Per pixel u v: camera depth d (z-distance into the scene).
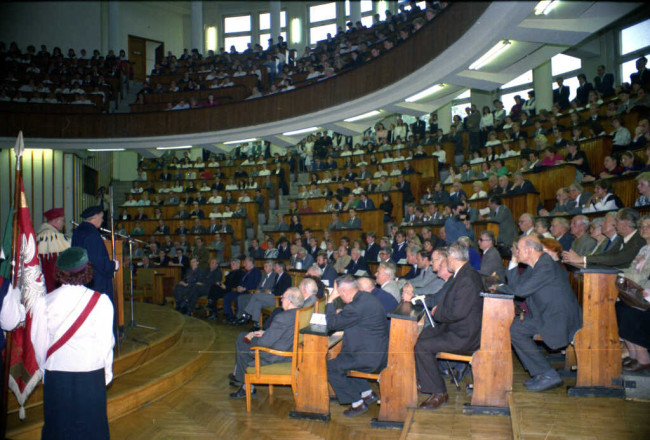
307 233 9.58
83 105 13.76
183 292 9.16
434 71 8.38
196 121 13.38
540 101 11.45
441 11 7.86
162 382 4.44
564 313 3.48
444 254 4.43
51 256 4.22
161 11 17.55
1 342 2.83
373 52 11.18
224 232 11.47
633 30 11.06
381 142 13.23
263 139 13.00
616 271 3.36
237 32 18.61
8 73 13.41
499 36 6.53
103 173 16.28
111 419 3.87
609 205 5.62
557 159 8.04
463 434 3.06
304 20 18.08
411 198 10.48
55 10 14.22
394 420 3.59
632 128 8.06
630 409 3.08
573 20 5.83
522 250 3.74
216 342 6.61
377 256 8.38
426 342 3.59
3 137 12.89
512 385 3.51
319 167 13.30
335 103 10.99
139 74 17.12
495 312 3.43
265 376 4.00
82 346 2.65
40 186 13.45
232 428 3.67
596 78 10.39
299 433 3.55
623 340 3.63
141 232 12.79
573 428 2.80
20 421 3.32
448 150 11.64
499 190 8.19
